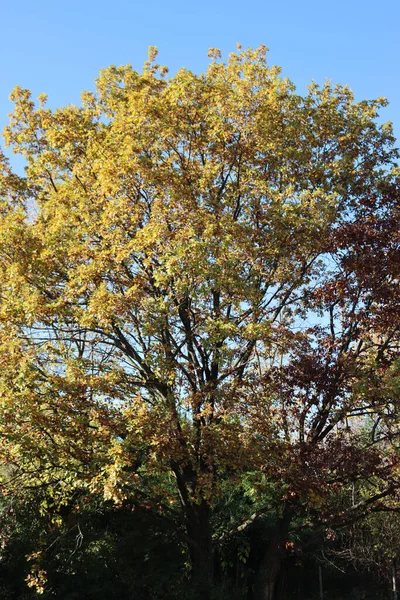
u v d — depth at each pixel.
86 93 17.72
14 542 15.98
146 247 13.77
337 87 18.61
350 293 15.87
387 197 16.77
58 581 15.96
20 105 17.42
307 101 17.62
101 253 13.63
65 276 14.78
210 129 15.41
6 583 15.50
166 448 12.94
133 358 15.59
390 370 14.45
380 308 15.77
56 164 16.41
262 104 15.88
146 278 14.54
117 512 18.50
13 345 12.53
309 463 14.15
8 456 13.69
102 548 17.22
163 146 15.65
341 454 14.72
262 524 20.61
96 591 15.88
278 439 14.63
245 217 15.73
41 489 15.51
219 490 13.52
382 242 15.84
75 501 16.73
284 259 15.75
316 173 16.33
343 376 14.84
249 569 19.38
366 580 23.36
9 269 12.88
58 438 13.52
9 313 13.07
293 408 15.24
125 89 16.92
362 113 18.31
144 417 13.12
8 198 17.16
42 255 13.34
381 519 21.81
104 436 13.19
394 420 14.79
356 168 17.78
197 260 12.70
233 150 15.89
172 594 16.06
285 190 15.24
